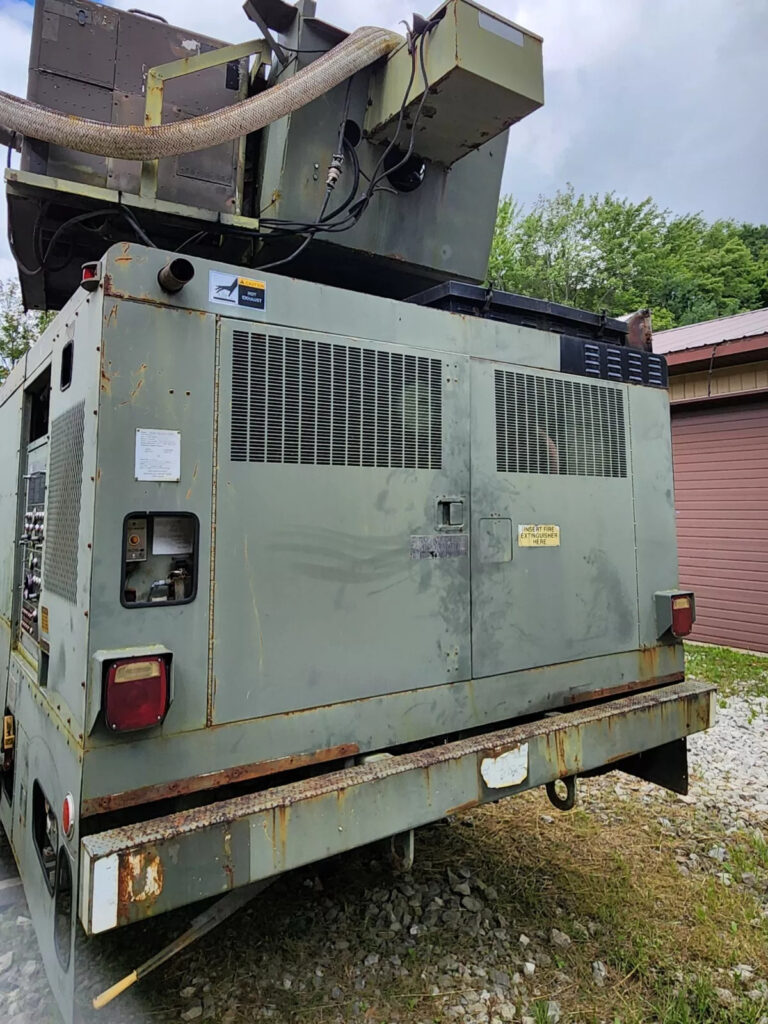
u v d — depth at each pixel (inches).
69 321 74.0
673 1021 74.9
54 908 65.0
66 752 64.1
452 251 122.7
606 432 106.8
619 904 97.4
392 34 100.0
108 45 98.3
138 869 55.9
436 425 86.0
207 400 67.8
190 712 65.0
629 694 106.5
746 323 329.1
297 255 108.0
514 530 93.5
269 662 70.4
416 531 83.1
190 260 67.3
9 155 98.2
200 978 81.1
